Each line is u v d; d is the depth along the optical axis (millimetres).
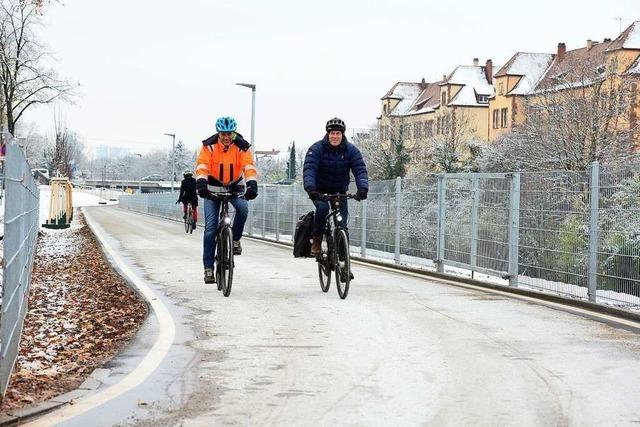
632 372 6141
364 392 5566
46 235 29422
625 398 5375
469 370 6215
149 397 5457
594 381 5852
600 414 4992
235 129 10406
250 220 29172
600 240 9500
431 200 14289
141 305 9914
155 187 179500
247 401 5352
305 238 10828
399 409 5129
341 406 5211
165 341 7449
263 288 11555
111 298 10781
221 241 10734
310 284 12109
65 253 20406
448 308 9531
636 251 8727
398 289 11516
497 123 76312
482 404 5234
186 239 25578
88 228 34594
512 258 11500
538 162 40531
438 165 54906
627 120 42531
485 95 81688
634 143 41562
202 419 4930
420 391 5578
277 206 25219
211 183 10695
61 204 35938
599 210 9531
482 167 46625
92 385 5805
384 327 8164
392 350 6992
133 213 68312
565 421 4840
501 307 9648
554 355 6770
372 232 17188
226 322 8500
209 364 6473
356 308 9484
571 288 10148
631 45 58906
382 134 68562
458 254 13242
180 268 14984
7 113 45844
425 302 10062
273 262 16281
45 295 11531
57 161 98000
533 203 11055
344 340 7469
